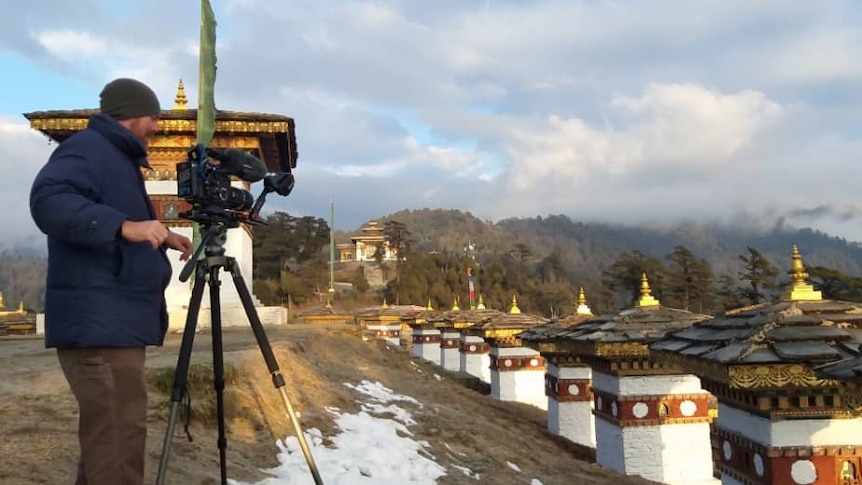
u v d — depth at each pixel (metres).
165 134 21.64
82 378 4.07
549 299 116.88
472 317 36.41
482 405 22.06
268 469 7.86
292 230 97.19
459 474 10.12
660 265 96.19
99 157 4.14
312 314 45.03
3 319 38.56
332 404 12.16
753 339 7.86
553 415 19.58
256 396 10.25
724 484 9.52
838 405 8.00
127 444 4.14
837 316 8.27
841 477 7.98
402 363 26.66
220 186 4.96
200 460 7.38
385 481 8.62
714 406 14.16
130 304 4.15
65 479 6.16
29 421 7.67
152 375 9.64
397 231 123.38
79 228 3.78
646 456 13.84
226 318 23.02
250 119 21.77
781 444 8.07
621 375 14.04
